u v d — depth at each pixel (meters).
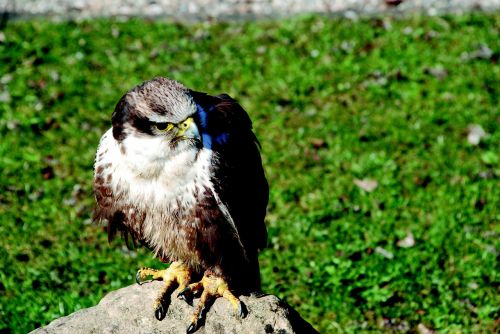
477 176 13.53
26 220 12.68
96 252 12.02
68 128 15.19
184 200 6.96
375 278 11.30
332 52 17.69
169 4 20.81
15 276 11.45
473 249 11.91
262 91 16.38
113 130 6.96
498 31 18.45
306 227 12.44
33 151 14.49
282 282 11.47
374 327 10.70
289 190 13.30
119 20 19.83
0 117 15.44
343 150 14.38
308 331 7.34
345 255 11.81
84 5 20.81
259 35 18.67
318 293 11.18
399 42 18.03
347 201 13.07
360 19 19.41
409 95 15.93
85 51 18.08
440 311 10.88
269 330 6.99
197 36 18.72
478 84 16.23
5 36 18.61
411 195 13.17
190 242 7.11
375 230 12.33
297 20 19.33
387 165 13.83
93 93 16.44
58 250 12.04
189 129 6.73
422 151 14.20
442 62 17.11
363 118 15.30
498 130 14.77
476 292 11.16
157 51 18.00
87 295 11.06
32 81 16.78
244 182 7.36
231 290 7.23
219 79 16.89
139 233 7.38
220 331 6.96
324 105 15.81
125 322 6.99
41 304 10.78
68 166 14.13
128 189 7.05
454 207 12.77
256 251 7.74
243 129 7.58
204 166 6.93
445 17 19.17
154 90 6.81
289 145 14.56
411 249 11.89
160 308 7.06
